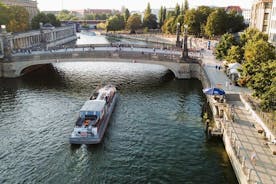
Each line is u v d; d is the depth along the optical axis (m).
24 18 153.25
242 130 42.94
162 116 56.12
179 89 74.31
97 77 88.50
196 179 35.94
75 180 36.28
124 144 45.12
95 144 44.78
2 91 73.62
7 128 51.09
